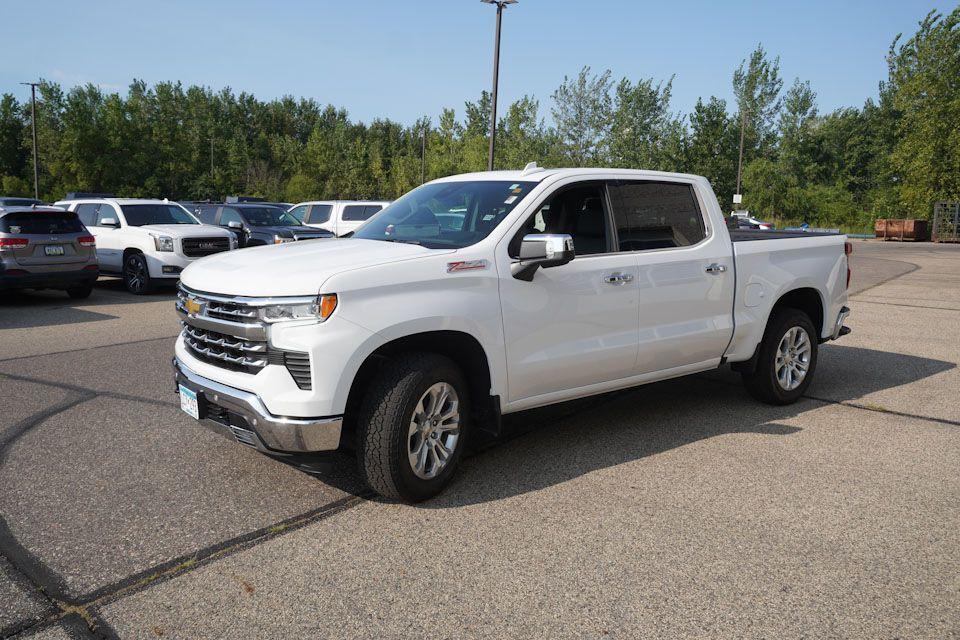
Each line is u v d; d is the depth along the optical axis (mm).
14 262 11172
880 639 2658
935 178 43750
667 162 53625
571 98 46719
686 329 4992
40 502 3842
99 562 3203
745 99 64125
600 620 2771
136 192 69562
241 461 4477
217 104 129375
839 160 70000
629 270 4621
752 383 5734
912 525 3611
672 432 5113
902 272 18531
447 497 3947
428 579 3070
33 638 2631
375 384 3676
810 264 5840
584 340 4445
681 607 2861
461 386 3943
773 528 3572
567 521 3646
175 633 2674
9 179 73062
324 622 2752
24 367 7035
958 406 5855
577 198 4586
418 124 100812
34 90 51812
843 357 7852
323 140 74812
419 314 3691
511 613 2816
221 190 80438
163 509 3760
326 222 18797
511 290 4066
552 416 5523
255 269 3766
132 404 5723
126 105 69438
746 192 57375
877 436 5047
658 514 3730
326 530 3535
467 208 4469
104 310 11211
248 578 3076
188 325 4172
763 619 2781
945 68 45094
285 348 3486
